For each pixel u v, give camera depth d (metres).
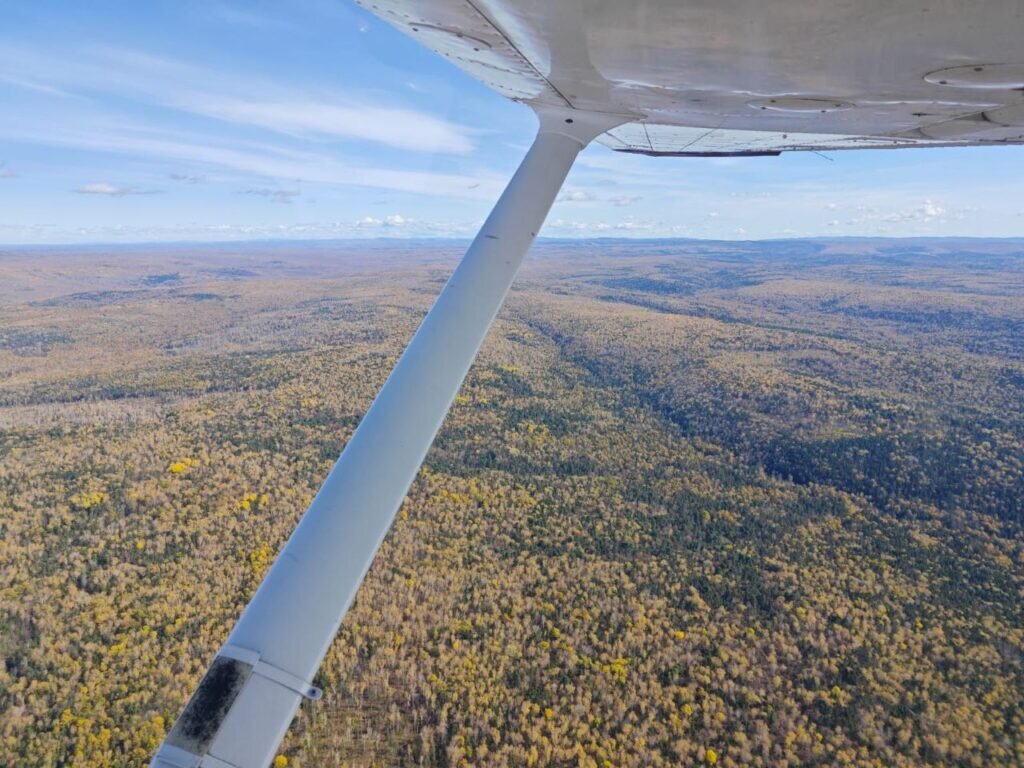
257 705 2.57
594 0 2.22
